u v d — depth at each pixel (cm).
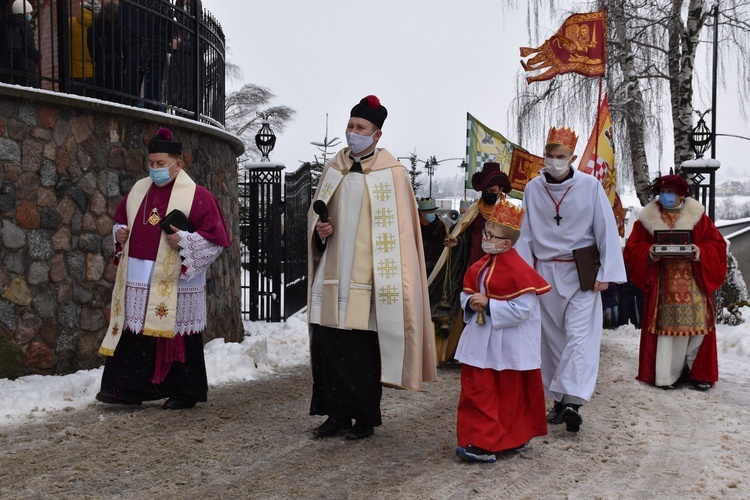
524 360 490
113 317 603
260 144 1255
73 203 714
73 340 712
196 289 616
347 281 532
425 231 898
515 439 493
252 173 1247
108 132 747
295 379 755
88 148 728
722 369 857
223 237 620
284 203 1251
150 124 791
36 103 683
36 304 684
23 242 675
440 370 816
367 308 526
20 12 739
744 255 1898
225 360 783
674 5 1611
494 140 977
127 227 614
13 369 664
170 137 615
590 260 588
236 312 980
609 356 924
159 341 604
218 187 927
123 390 599
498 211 493
